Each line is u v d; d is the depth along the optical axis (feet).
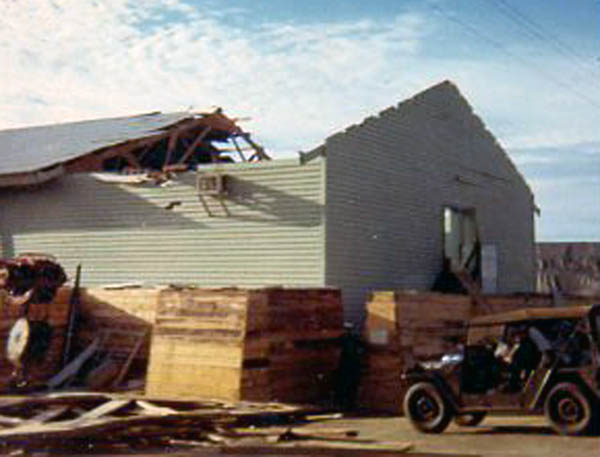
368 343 51.26
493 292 83.76
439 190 75.61
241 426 40.14
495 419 43.65
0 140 92.07
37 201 73.15
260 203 61.52
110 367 54.24
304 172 59.98
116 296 57.82
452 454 31.07
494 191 86.69
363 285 62.59
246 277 61.52
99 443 34.14
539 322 35.96
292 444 34.53
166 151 85.71
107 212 69.21
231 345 46.73
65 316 58.13
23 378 52.01
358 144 63.31
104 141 77.77
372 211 64.64
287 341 49.47
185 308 49.83
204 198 64.08
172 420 36.47
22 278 51.21
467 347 37.78
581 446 31.37
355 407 50.65
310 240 59.11
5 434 32.04
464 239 82.02
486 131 86.22
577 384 34.14
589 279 117.19
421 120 73.36
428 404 38.45
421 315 52.54
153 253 66.23
